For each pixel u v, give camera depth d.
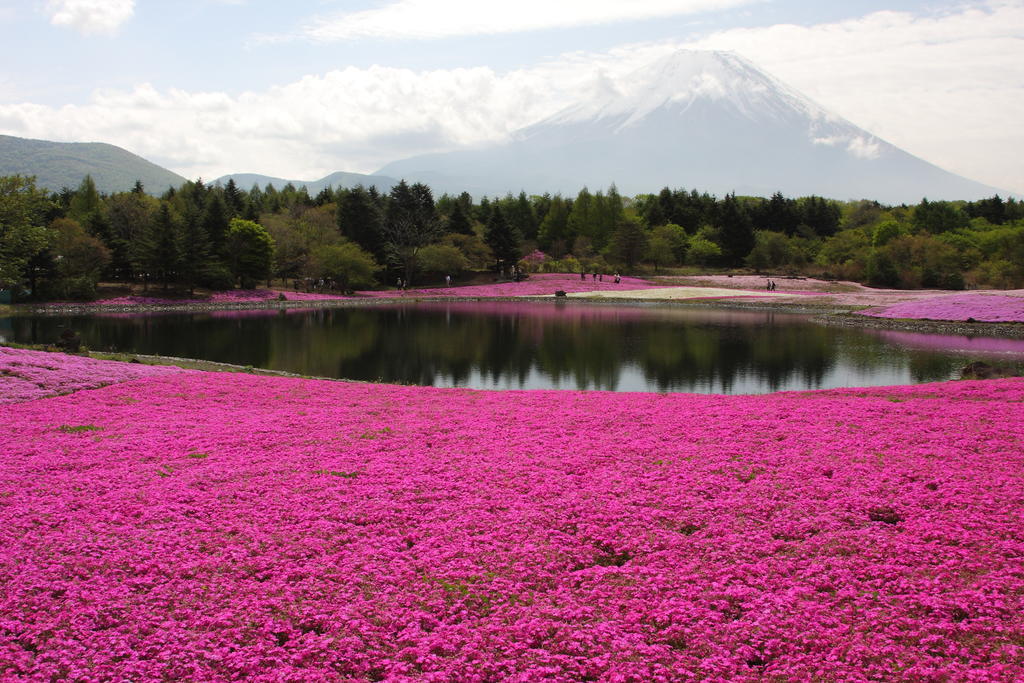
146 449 14.88
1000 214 131.25
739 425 16.23
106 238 81.81
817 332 48.97
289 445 15.33
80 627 7.76
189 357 36.84
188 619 7.97
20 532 10.26
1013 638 7.19
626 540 9.98
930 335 46.53
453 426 17.05
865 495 11.11
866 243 112.00
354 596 8.49
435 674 6.88
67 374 24.30
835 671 6.81
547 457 13.94
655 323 55.88
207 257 80.56
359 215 102.94
